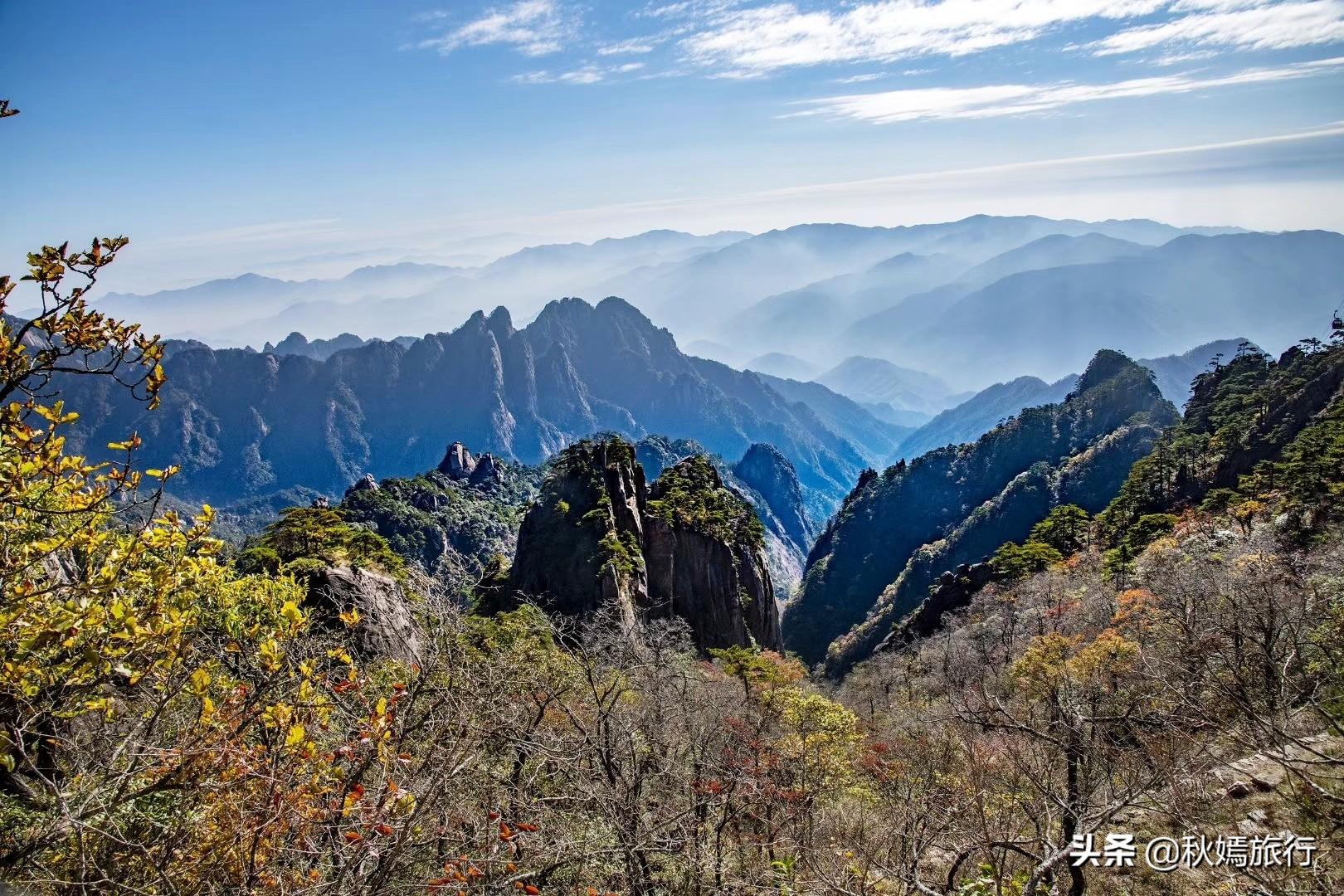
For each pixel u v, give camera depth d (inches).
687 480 3085.6
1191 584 1029.2
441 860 286.0
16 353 210.2
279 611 327.9
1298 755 393.4
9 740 208.5
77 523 234.1
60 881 210.7
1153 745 380.5
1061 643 1093.8
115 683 261.6
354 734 275.0
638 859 379.6
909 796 434.3
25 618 212.7
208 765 222.2
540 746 362.0
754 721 927.0
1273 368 4372.5
